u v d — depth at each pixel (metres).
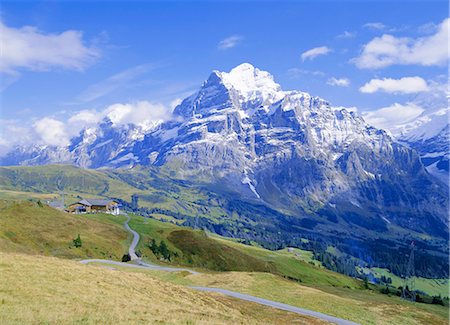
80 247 152.62
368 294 150.25
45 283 53.19
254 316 70.56
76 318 42.62
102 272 66.88
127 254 160.25
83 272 63.56
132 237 196.12
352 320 79.81
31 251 127.00
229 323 54.09
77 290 53.78
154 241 191.00
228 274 108.19
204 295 73.94
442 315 121.00
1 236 135.25
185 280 102.12
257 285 98.75
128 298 56.66
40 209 180.00
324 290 138.62
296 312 78.69
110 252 159.88
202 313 58.69
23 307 43.03
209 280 102.38
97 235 176.88
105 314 46.16
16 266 57.31
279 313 76.12
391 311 92.25
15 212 166.50
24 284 50.84
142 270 112.88
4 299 44.44
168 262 169.88
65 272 60.59
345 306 89.75
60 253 141.12
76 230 171.25
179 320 49.78
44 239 149.12
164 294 65.50
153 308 54.00
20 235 145.12
